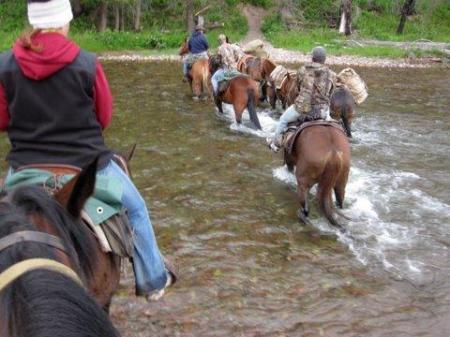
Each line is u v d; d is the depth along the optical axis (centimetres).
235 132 1070
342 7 3212
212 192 749
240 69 1409
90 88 262
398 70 2209
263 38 3141
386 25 3459
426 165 898
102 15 2966
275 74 1224
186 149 948
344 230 634
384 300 501
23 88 254
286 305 486
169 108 1277
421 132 1119
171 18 3316
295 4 3541
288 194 749
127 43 2716
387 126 1165
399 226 659
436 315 480
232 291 505
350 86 1038
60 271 150
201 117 1192
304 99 690
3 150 930
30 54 248
